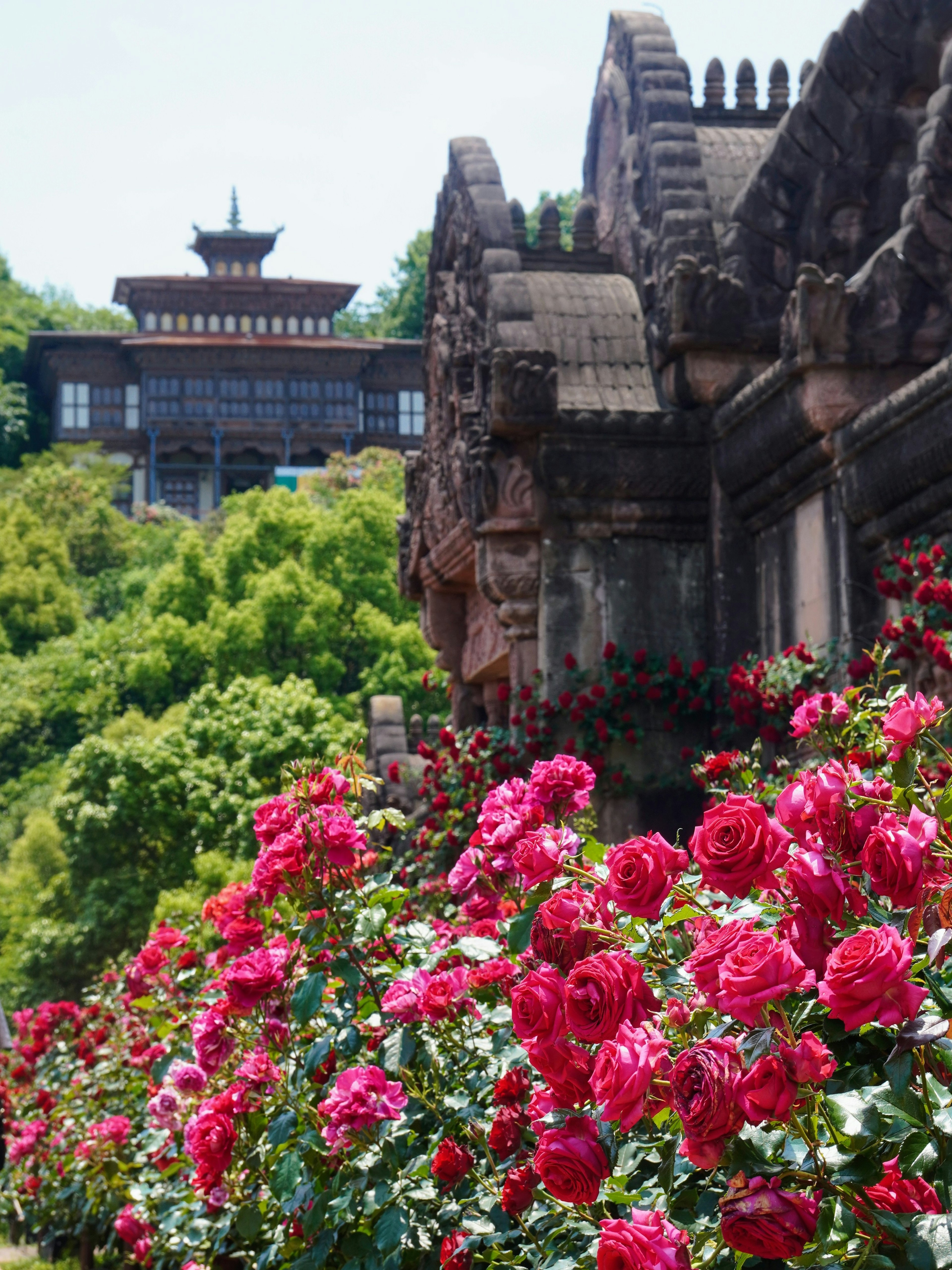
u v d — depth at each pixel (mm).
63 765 52719
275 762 29641
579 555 9367
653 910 2293
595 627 9344
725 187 10078
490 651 11398
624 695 9156
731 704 8328
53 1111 8734
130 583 69625
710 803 6047
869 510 7434
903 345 7574
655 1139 2373
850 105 9000
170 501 83750
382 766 14508
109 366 83938
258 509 49094
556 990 2287
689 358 9164
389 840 11789
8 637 65750
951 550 6836
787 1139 2084
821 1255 2014
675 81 10344
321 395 83000
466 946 3559
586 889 2945
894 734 2410
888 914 2193
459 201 10766
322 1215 3434
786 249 9156
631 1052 2033
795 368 7664
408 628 45031
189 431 82500
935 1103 2062
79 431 83812
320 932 3699
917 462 6840
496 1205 3096
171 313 83875
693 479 9305
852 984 1908
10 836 46500
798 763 7574
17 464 91250
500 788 3518
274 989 3920
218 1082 4566
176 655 46406
